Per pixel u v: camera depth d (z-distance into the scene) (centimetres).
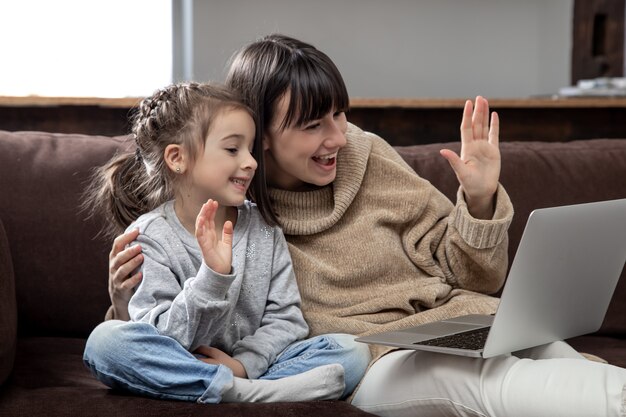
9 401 149
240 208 177
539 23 502
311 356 155
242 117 165
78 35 436
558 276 145
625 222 154
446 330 155
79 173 201
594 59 434
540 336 150
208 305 146
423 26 491
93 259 198
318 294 177
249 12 453
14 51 428
